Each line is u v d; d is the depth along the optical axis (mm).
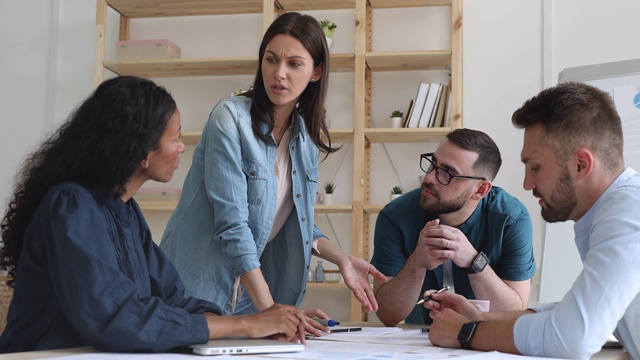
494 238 2355
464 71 3994
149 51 4074
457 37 3811
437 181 2314
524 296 2389
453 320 1464
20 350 1293
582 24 3871
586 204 1459
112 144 1334
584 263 1354
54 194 1288
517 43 3953
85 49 4355
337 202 4074
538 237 3805
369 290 2152
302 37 2002
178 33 4316
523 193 3859
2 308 3021
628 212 1336
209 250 2023
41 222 1273
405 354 1240
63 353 1149
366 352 1271
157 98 1381
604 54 3830
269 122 2049
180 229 2066
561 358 1295
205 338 1246
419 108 3879
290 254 2191
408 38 4090
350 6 4102
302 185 2166
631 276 1296
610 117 1440
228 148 1962
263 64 2018
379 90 4102
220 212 1935
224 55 4262
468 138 2314
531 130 1491
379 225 2510
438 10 4078
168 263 1614
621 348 1632
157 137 1372
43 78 4367
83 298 1195
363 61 3863
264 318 1390
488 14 4004
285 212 2197
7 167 4336
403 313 2301
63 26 4387
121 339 1187
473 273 2197
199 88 4285
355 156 3816
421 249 2209
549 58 3887
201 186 2057
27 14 4422
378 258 2494
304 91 2131
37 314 1289
